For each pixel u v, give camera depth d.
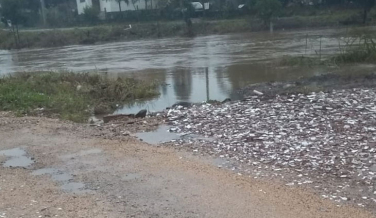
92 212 6.43
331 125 10.54
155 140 10.49
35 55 40.75
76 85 18.25
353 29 38.72
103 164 8.61
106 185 7.50
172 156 9.00
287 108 12.58
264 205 6.42
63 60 34.09
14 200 7.01
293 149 9.02
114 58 32.84
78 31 53.22
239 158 8.74
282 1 55.41
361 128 10.15
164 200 6.73
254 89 17.41
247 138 9.98
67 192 7.30
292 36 40.19
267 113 12.12
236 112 12.52
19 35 52.91
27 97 15.60
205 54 31.03
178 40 46.41
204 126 11.32
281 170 7.96
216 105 14.02
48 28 62.38
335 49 27.48
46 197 7.10
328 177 7.52
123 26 55.53
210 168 8.16
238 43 37.44
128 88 18.06
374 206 6.37
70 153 9.45
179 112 13.21
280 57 26.02
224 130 10.80
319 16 50.66
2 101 15.25
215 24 53.06
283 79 19.42
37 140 10.61
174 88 19.33
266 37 41.41
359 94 13.96
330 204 6.44
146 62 28.77
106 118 13.20
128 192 7.13
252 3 55.19
